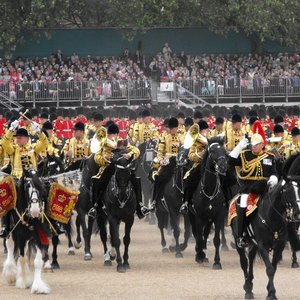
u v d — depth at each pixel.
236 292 42.97
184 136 57.47
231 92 124.06
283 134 59.59
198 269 50.44
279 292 42.97
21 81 118.69
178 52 139.75
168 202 55.56
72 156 59.28
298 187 38.28
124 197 49.53
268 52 141.38
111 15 136.00
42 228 43.25
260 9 132.50
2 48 128.12
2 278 47.41
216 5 134.88
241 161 40.56
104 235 52.66
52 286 44.94
